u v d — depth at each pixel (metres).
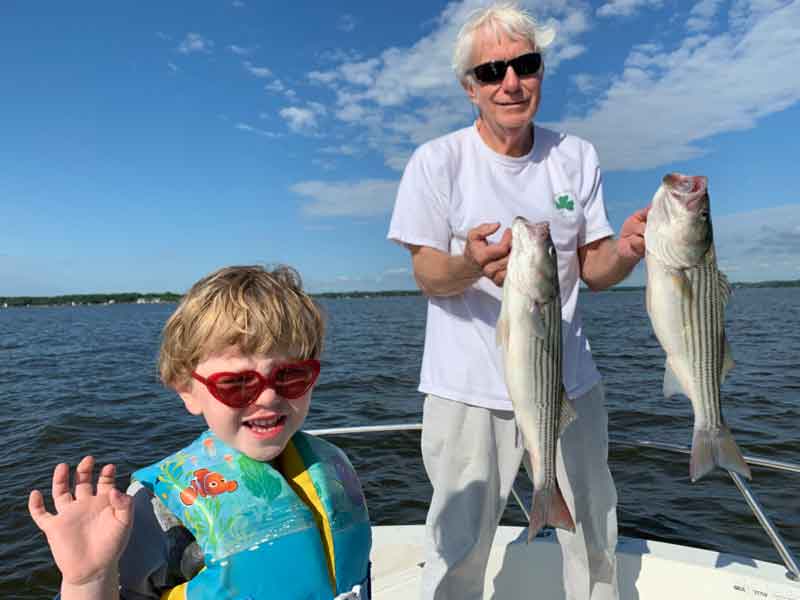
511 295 2.39
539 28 2.60
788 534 5.06
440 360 2.72
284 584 1.53
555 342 2.47
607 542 2.80
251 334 1.57
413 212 2.70
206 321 1.59
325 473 1.77
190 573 1.54
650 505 5.69
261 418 1.62
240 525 1.54
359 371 13.98
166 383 1.75
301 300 1.74
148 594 1.52
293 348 1.67
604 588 2.83
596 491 2.79
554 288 2.46
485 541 2.69
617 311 45.44
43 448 7.92
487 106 2.64
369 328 31.17
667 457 6.87
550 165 2.80
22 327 40.38
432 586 2.60
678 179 2.31
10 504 6.11
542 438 2.44
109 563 1.27
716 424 2.29
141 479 1.62
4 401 11.18
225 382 1.57
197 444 1.67
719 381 2.31
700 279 2.29
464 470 2.68
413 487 6.26
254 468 1.61
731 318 30.89
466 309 2.68
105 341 25.77
